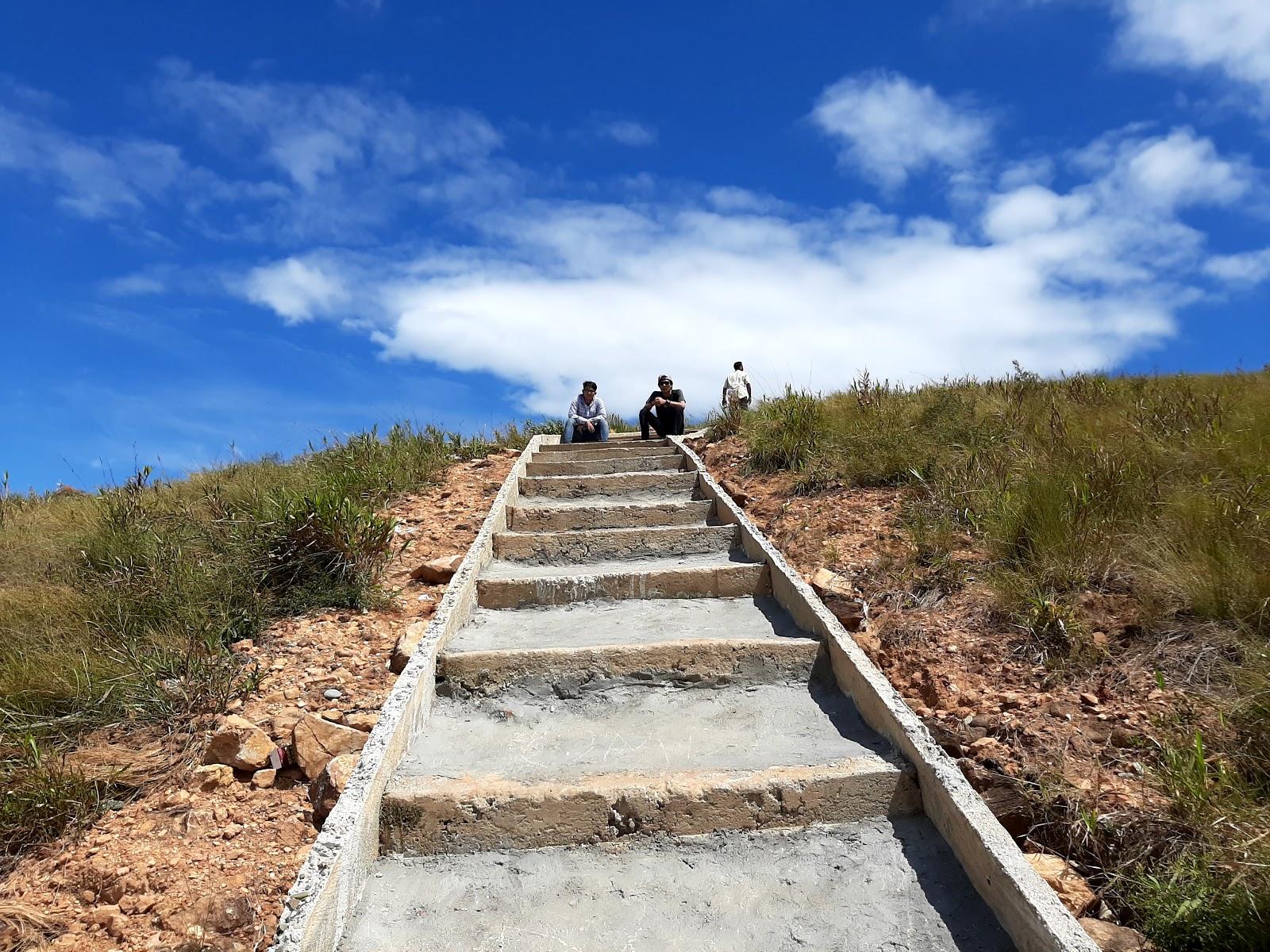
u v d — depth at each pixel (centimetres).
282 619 478
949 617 405
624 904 243
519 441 1037
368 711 379
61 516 698
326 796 308
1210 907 222
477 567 473
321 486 591
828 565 480
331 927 219
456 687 360
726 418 881
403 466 785
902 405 741
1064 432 596
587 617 437
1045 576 402
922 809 275
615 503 641
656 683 360
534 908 241
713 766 294
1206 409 615
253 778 334
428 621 457
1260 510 418
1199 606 358
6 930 263
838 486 607
